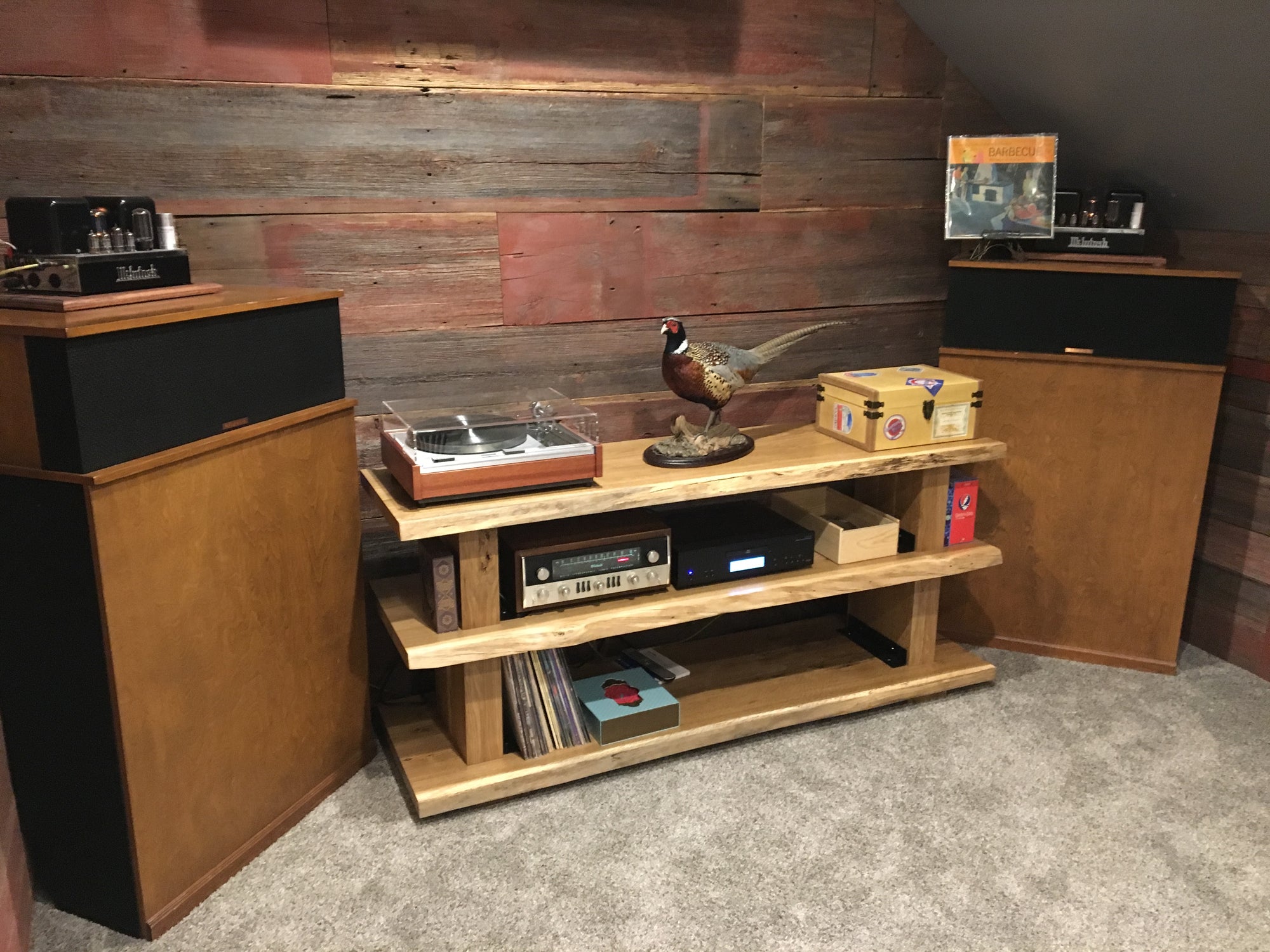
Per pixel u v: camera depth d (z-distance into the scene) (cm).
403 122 207
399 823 194
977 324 247
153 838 162
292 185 201
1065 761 215
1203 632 270
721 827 193
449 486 186
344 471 196
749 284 251
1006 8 225
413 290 216
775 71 240
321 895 175
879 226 262
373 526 226
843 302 264
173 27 185
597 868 182
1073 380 242
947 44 252
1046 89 243
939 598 257
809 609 277
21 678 158
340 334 191
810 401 267
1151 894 176
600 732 207
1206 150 226
